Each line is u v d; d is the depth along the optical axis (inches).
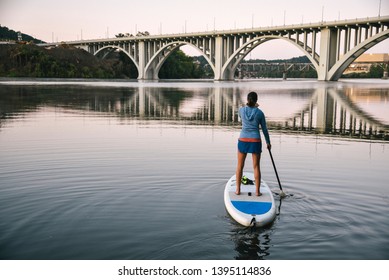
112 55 5649.6
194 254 167.2
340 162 342.3
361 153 385.4
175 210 216.4
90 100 1091.3
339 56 3095.5
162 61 4510.3
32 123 600.1
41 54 3873.0
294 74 7613.2
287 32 3299.7
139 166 319.3
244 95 1437.0
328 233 187.6
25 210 214.1
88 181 273.1
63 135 483.8
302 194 248.1
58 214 208.4
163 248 170.9
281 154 378.9
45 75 3737.7
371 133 526.3
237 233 187.2
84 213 210.1
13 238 179.0
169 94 1454.2
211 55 3892.7
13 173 295.6
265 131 242.7
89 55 4690.0
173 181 275.0
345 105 998.4
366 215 210.8
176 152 380.8
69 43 5708.7
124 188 256.8
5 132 506.6
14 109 816.3
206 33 3823.8
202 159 348.5
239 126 584.4
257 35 3597.4
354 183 273.9
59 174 292.4
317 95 1456.7
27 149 391.2
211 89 1962.4
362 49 2864.2
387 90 1844.2
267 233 187.8
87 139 455.2
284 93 1612.9
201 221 200.8
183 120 657.0
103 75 4414.4
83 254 165.2
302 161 345.7
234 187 249.4
